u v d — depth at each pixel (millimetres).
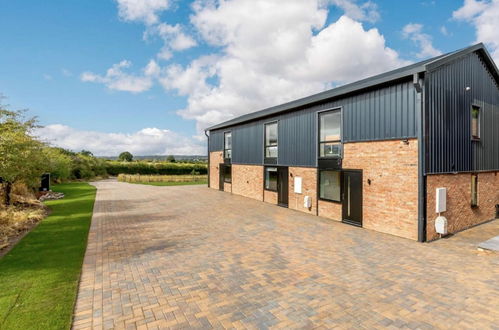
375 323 3338
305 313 3574
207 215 10680
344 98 9383
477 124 9180
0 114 9547
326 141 10281
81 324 3281
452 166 7934
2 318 3303
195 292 4180
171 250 6285
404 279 4699
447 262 5555
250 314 3541
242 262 5527
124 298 3969
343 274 4930
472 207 8836
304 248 6496
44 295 3945
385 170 7957
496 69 9523
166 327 3230
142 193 18625
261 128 14727
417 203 7129
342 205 9461
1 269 4969
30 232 7875
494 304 3812
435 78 7371
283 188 12789
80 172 33625
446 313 3578
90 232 7930
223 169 19828
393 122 7727
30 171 11641
